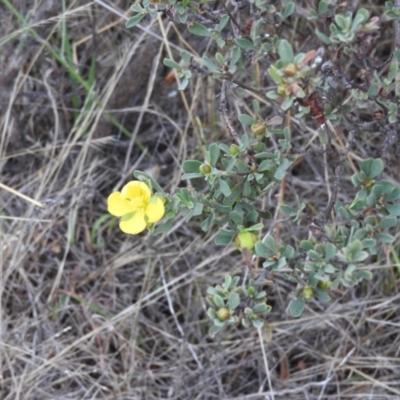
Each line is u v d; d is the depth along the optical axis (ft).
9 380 2.65
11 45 2.73
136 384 2.65
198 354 2.67
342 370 2.62
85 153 2.76
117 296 2.75
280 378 2.64
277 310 2.68
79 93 2.82
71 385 2.66
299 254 2.17
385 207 2.17
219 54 2.23
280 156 2.20
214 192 2.21
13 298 2.75
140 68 2.72
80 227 2.81
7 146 2.85
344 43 2.18
